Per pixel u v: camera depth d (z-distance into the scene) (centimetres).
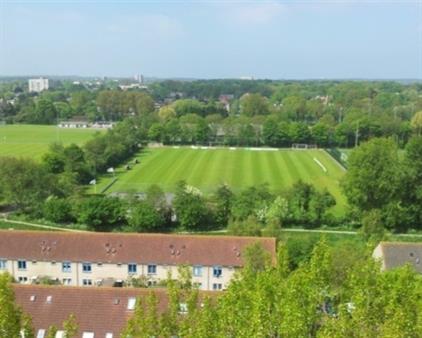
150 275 8131
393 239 10906
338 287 3622
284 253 3716
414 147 11788
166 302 5491
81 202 11394
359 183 11406
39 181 12325
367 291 3088
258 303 2977
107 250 8238
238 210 11312
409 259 8069
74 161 15300
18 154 19062
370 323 2986
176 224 11444
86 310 5619
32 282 8181
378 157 11581
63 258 8181
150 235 8425
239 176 16012
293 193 11656
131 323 3331
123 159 18738
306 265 3512
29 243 8369
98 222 11094
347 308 3136
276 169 17212
